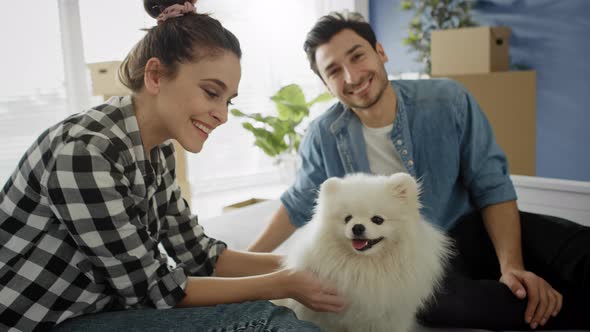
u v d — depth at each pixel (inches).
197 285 42.3
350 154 71.7
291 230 72.8
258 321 36.3
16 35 105.3
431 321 58.4
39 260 37.8
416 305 50.9
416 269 49.9
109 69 100.6
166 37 39.7
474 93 126.0
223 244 53.4
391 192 51.1
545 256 58.6
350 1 184.4
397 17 186.1
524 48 159.3
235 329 36.1
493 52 127.5
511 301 53.6
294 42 174.4
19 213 37.6
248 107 163.0
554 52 152.8
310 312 50.2
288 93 124.7
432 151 67.5
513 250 59.6
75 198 35.7
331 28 65.6
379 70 65.5
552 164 160.4
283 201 73.0
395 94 69.4
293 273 44.6
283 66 172.2
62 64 112.4
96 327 37.7
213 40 39.7
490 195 65.2
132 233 38.2
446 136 66.9
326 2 182.7
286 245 72.2
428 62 167.0
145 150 42.6
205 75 39.8
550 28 152.4
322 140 72.8
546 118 159.0
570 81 151.3
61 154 35.5
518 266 57.2
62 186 35.4
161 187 47.0
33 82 108.6
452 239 62.9
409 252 50.1
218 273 52.1
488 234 66.9
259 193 154.6
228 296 42.3
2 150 105.5
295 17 173.2
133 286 39.0
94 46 121.8
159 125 42.6
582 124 150.8
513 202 64.9
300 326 35.3
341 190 52.1
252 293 43.1
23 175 37.3
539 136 161.8
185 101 40.3
